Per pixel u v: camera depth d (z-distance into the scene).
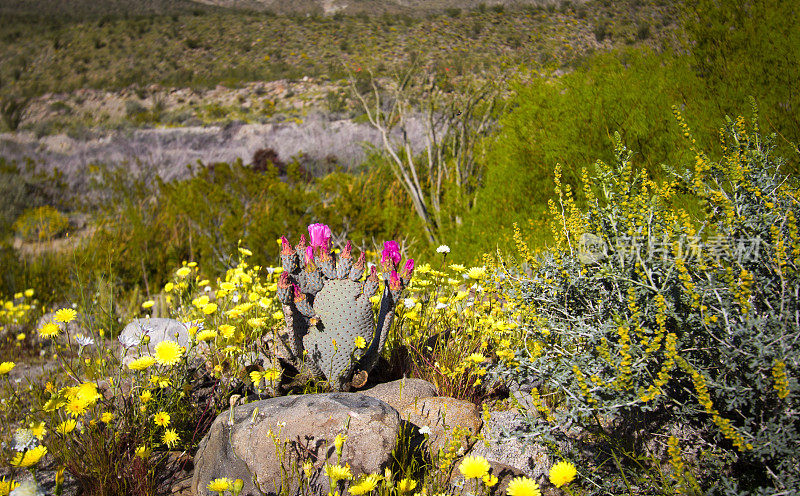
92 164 14.09
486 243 5.39
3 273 6.34
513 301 2.51
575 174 5.10
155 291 6.32
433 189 7.10
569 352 2.27
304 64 29.16
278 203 6.75
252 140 15.44
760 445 1.77
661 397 2.18
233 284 3.44
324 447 2.04
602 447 2.26
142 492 2.15
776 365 1.70
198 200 7.32
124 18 44.09
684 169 2.63
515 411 2.48
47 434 2.52
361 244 6.44
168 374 2.58
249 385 2.69
